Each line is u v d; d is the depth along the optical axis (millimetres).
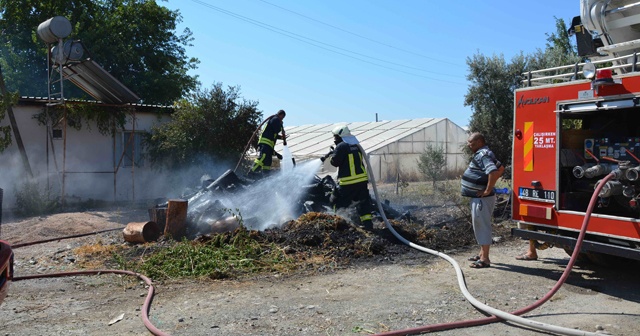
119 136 16594
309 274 6754
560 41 19266
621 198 5852
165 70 30500
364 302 5605
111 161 16406
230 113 16672
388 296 5820
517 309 5375
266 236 7949
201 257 7082
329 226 8320
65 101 14461
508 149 16453
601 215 5781
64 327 4891
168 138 16250
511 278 6582
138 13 29297
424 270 6984
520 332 4785
